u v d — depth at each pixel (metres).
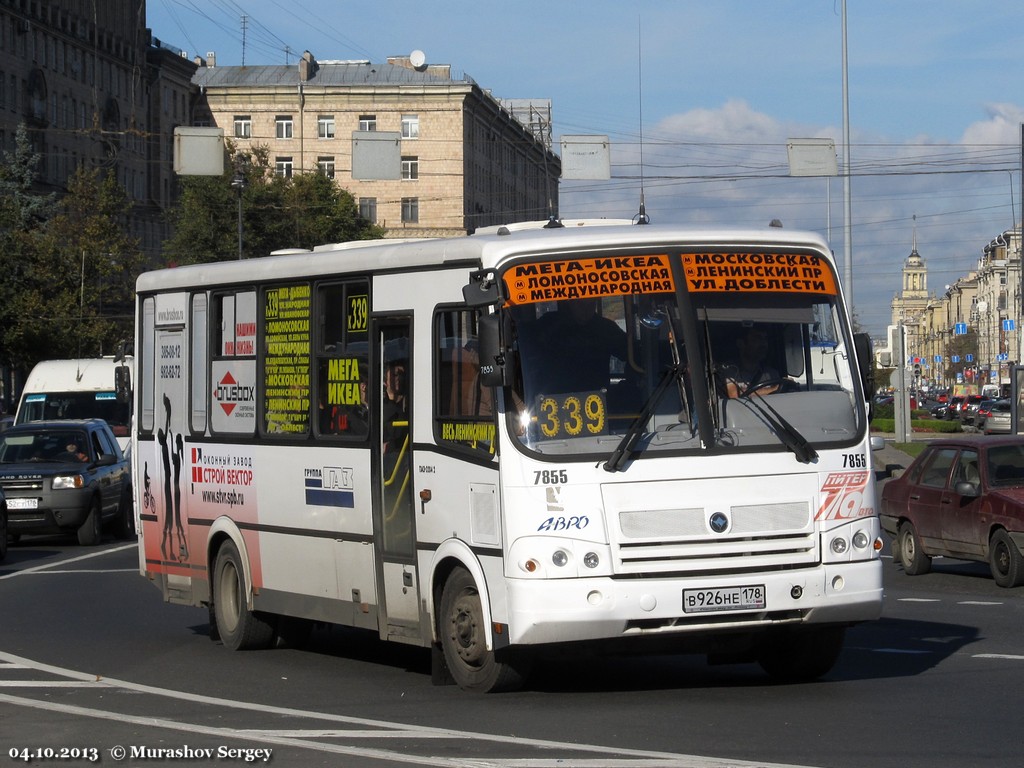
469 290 11.34
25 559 28.14
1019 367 46.91
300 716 11.45
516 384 11.30
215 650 15.91
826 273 12.09
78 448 31.75
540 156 140.12
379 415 13.16
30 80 94.25
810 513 11.46
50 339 70.00
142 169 113.38
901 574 23.72
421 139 120.00
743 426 11.45
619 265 11.64
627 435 11.22
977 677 12.77
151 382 17.42
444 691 12.59
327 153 121.75
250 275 15.27
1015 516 20.94
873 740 9.92
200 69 126.69
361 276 13.48
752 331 11.70
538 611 11.02
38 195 75.69
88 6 103.69
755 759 9.33
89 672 14.26
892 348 58.72
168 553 17.00
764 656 12.98
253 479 15.16
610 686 12.70
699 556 11.20
